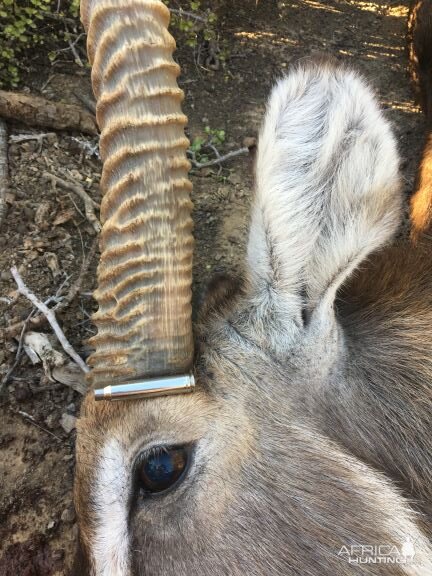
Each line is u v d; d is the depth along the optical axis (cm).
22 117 72
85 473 34
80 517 35
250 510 33
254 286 35
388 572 34
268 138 29
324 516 34
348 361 36
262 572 33
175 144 30
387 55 91
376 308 38
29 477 58
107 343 32
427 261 40
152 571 33
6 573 54
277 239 31
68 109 73
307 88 29
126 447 33
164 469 33
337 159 30
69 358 61
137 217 30
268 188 30
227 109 82
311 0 95
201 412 33
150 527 33
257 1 92
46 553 56
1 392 60
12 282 64
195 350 35
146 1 29
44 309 61
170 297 32
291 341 34
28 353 61
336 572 34
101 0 29
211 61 85
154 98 29
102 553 33
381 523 34
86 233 69
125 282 31
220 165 77
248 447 34
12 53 74
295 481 34
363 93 30
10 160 70
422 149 75
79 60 79
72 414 60
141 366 32
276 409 34
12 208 68
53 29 80
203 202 74
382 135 30
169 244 31
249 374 35
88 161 73
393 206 30
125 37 29
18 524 56
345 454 35
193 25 82
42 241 66
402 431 35
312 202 30
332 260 32
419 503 35
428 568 34
